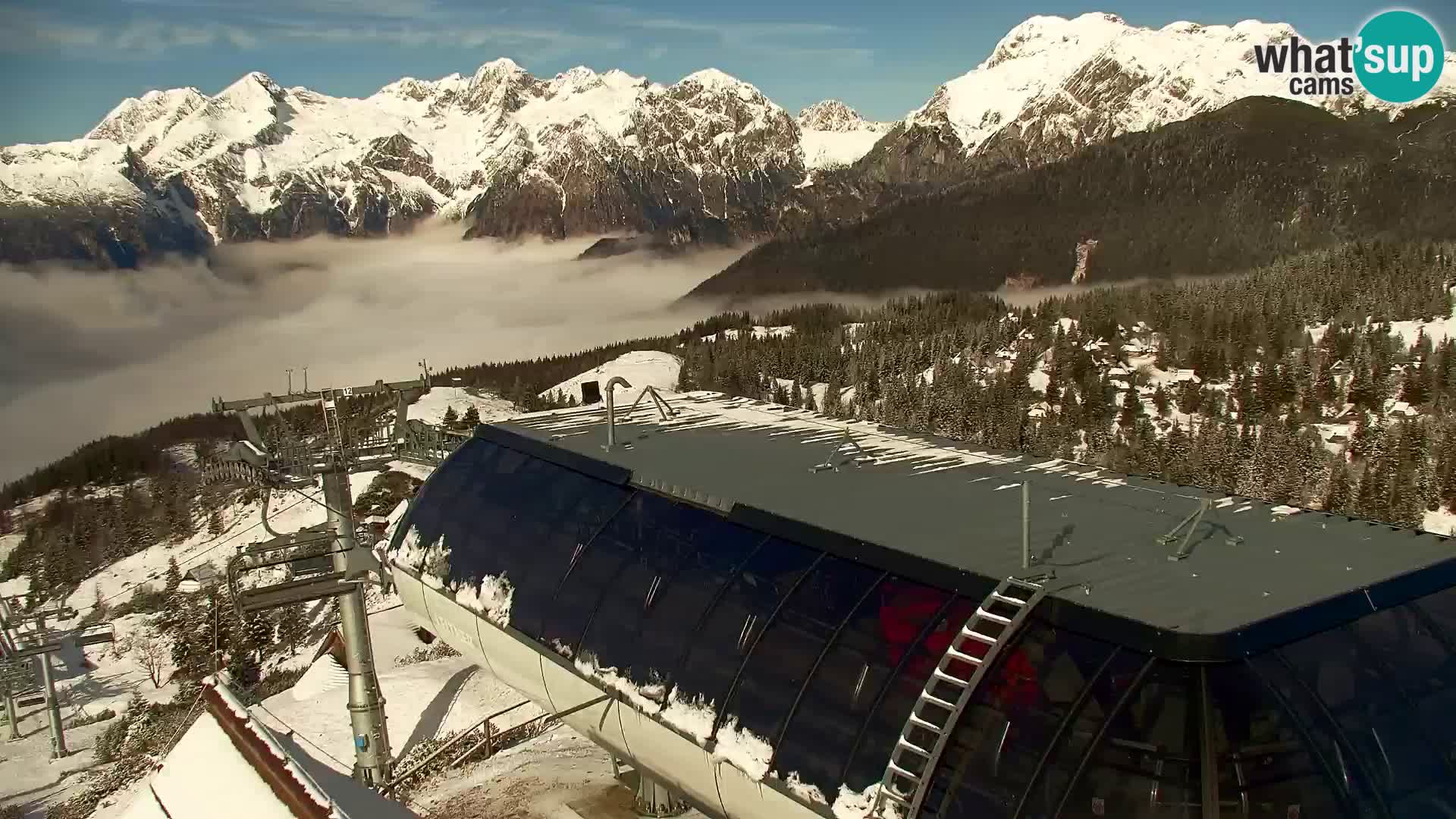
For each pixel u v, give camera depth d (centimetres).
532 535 2461
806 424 3020
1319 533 1795
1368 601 1457
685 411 3266
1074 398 12312
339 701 3538
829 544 1834
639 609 2048
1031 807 1323
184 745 1853
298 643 6594
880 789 1432
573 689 2153
